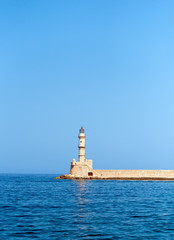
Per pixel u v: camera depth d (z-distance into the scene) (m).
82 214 48.91
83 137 170.75
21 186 131.12
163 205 61.34
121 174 172.00
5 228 38.69
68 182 155.62
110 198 74.44
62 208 55.62
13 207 56.91
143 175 171.00
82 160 172.50
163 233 36.75
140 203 64.56
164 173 170.62
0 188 116.44
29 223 41.62
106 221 43.31
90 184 135.25
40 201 66.94
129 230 38.06
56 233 36.41
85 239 34.00
